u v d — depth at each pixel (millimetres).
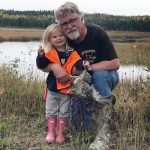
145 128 3387
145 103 3598
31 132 3535
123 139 3178
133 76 4191
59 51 3287
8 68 5016
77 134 3348
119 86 4195
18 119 3850
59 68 3246
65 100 3326
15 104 4113
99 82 3256
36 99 4148
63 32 3289
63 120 3328
